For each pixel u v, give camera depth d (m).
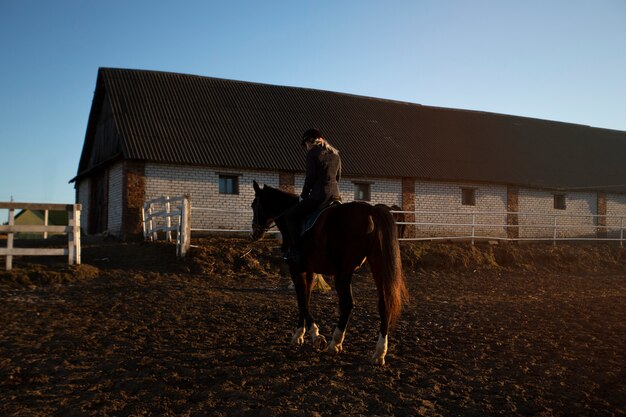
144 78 22.91
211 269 13.51
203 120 21.81
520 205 25.67
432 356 6.39
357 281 13.80
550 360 6.24
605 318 8.77
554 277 16.14
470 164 25.34
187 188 19.62
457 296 11.75
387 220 5.91
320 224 6.15
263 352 6.39
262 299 10.41
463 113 30.98
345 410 4.60
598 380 5.54
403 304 10.20
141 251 14.81
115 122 19.86
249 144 21.34
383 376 5.51
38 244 16.94
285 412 4.51
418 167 23.66
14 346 6.52
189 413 4.49
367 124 26.08
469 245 18.00
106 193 21.45
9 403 4.71
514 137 29.88
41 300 9.62
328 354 6.32
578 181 27.16
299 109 25.28
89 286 11.10
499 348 6.77
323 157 6.44
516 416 4.57
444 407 4.75
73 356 6.12
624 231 28.25
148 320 8.09
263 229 7.39
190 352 6.34
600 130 34.53
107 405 4.66
